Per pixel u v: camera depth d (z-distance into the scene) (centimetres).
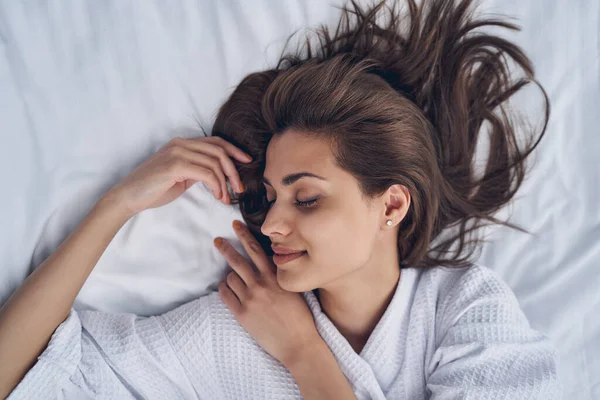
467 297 117
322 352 113
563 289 132
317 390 109
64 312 106
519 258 133
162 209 122
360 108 101
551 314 131
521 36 128
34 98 116
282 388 117
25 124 116
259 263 119
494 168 130
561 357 131
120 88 119
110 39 119
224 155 112
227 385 120
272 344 114
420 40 121
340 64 105
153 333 117
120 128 119
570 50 128
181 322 119
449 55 124
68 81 118
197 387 120
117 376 115
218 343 119
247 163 116
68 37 118
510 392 105
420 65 122
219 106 123
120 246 121
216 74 122
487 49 126
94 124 118
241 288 118
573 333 131
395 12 124
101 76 119
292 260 105
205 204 123
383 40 122
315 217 101
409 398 117
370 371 114
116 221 109
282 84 103
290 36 122
